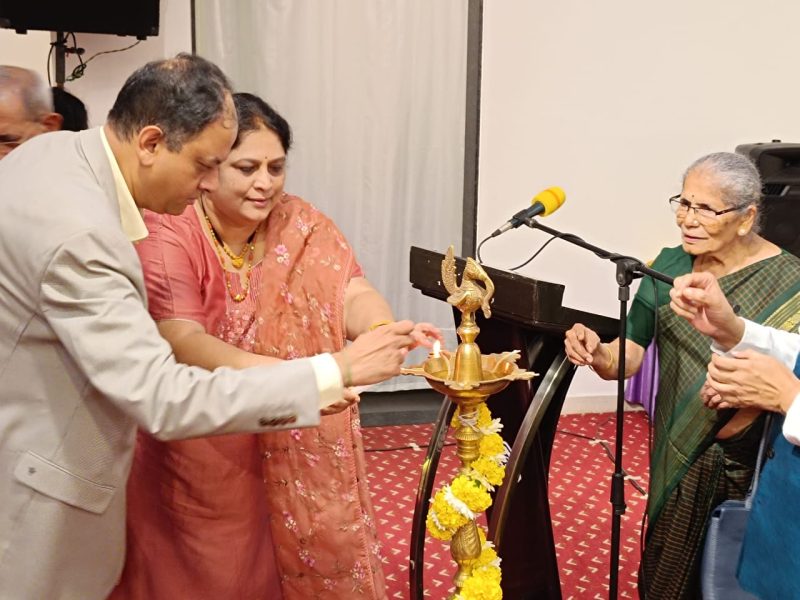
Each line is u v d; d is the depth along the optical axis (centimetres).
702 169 249
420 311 520
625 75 514
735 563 239
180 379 164
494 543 231
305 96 485
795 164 412
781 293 248
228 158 207
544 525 254
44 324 169
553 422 263
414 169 505
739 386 214
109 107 462
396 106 496
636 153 523
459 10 493
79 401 174
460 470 200
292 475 228
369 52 488
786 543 208
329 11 480
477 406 195
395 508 401
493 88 504
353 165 498
